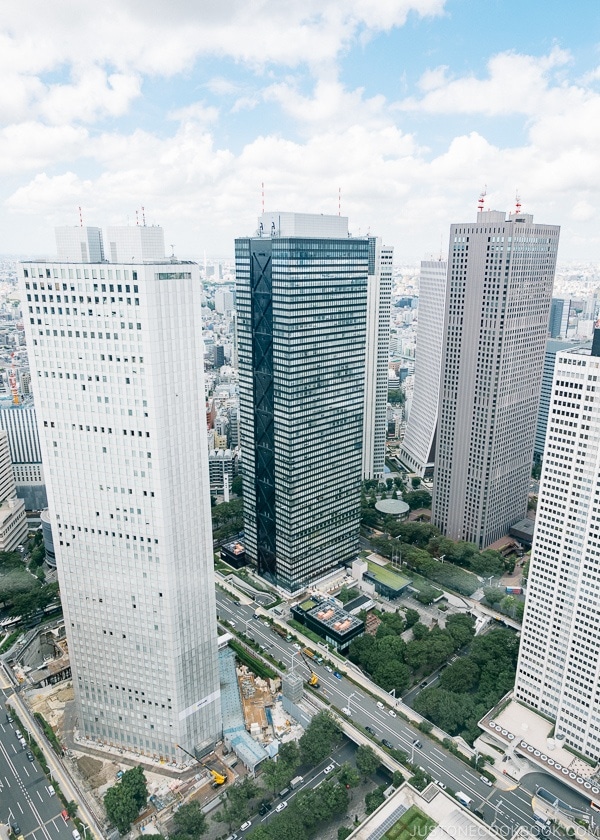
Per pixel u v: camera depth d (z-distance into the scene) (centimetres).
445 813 19462
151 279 18850
